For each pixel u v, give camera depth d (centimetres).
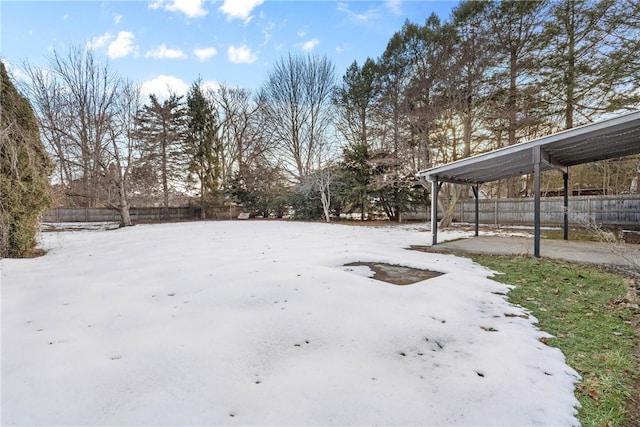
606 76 992
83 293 373
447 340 258
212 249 693
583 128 526
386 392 185
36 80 1412
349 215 1852
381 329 271
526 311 328
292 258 564
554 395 186
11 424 153
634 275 439
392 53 1616
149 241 866
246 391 184
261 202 2073
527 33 1190
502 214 1382
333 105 1988
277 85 2142
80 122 1491
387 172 1507
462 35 1274
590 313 322
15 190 621
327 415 164
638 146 676
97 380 191
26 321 289
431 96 1268
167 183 2069
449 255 648
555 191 1848
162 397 176
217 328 268
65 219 1853
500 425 160
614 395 188
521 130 1323
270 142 2172
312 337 255
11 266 529
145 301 343
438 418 164
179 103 2159
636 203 1017
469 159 705
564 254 615
